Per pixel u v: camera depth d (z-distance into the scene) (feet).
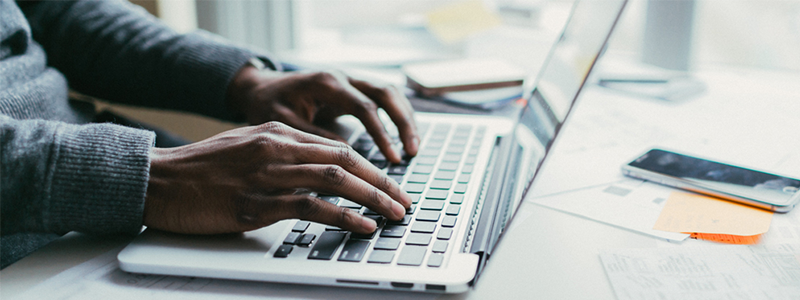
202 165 1.39
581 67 1.49
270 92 2.13
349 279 1.15
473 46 3.96
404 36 4.05
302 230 1.36
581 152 2.05
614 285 1.18
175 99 2.36
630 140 2.17
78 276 1.25
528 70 3.56
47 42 2.50
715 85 2.98
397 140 2.03
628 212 1.53
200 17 4.00
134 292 1.18
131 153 1.35
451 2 4.30
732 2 3.80
